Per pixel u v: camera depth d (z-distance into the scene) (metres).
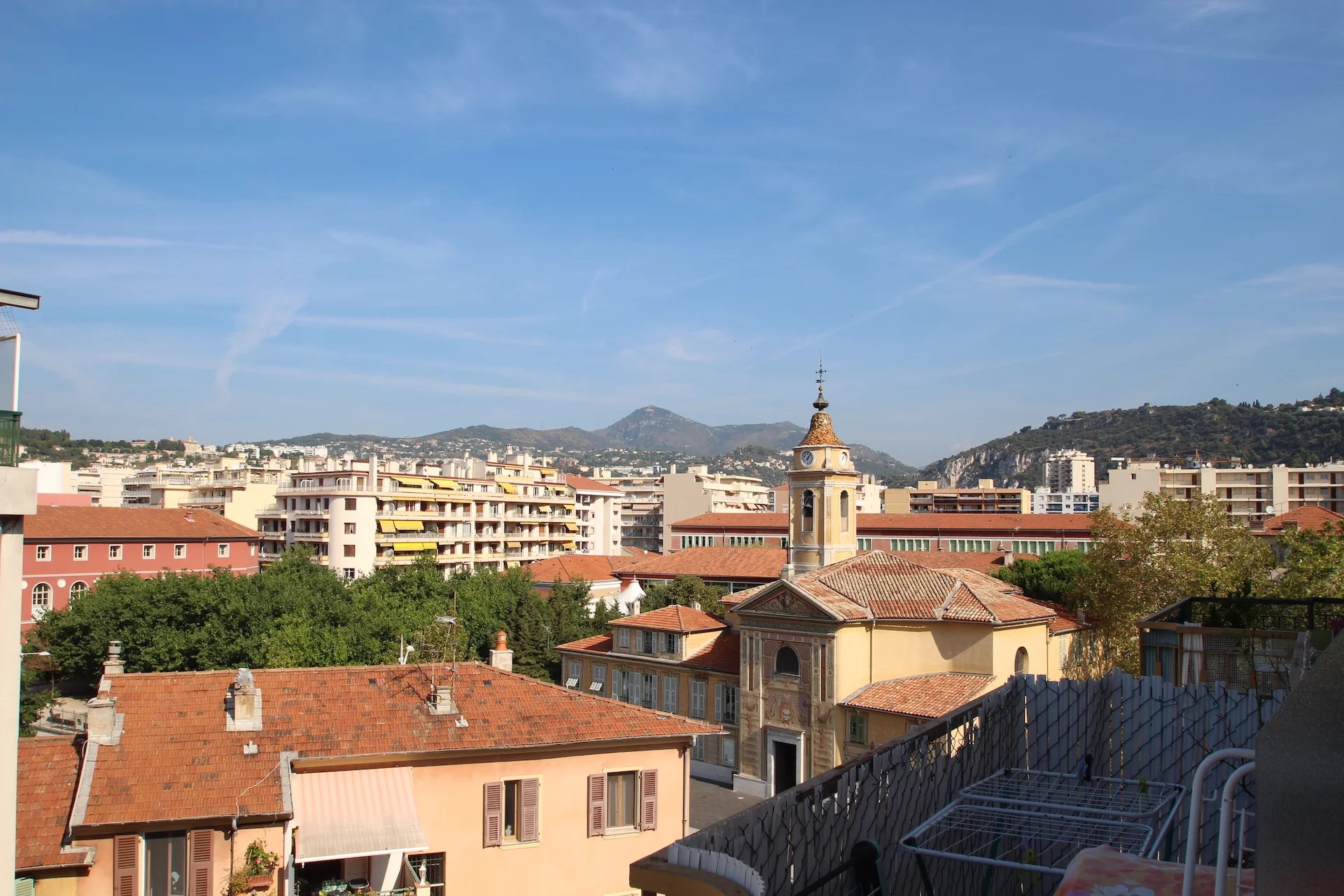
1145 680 16.20
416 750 29.28
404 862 28.36
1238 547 60.41
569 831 30.97
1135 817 12.77
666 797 32.47
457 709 31.86
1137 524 81.75
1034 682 16.34
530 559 151.00
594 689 69.44
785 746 56.28
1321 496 167.25
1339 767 3.18
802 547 64.50
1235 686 18.27
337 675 33.09
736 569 103.31
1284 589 53.75
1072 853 13.67
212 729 28.94
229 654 69.25
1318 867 3.40
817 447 64.25
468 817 29.83
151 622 73.62
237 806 25.56
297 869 27.95
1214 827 13.45
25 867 23.38
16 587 17.95
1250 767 6.27
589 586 100.44
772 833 9.59
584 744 31.12
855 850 10.12
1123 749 16.23
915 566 58.41
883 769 11.90
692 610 68.00
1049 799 13.83
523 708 32.66
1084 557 74.25
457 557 135.62
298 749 28.50
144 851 24.70
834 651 53.22
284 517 131.38
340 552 123.19
